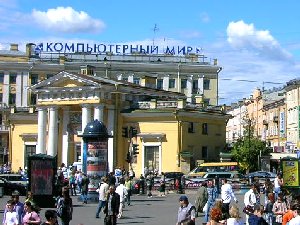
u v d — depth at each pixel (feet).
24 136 255.50
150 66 364.79
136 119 233.55
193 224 54.60
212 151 245.45
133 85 245.24
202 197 100.68
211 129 245.65
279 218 70.23
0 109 344.28
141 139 231.71
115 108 235.61
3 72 353.72
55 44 372.79
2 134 327.26
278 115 325.83
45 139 245.04
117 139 234.58
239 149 254.88
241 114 440.86
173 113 226.17
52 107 241.55
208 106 257.34
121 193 103.14
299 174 119.24
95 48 375.25
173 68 365.81
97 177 135.23
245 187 183.52
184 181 185.88
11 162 258.16
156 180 190.49
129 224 93.86
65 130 244.01
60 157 244.01
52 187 111.14
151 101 234.17
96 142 135.44
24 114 256.32
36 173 110.52
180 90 365.40
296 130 287.07
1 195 156.46
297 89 288.71
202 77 367.04
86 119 231.71
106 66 360.69
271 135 342.03
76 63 358.23
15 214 61.57
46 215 50.21
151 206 130.52
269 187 93.09
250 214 59.36
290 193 98.53
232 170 218.18
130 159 184.96
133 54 376.89
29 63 353.92
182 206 60.70
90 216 106.11
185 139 229.04
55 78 238.07
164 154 227.81
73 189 159.02
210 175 197.06
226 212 54.34
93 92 230.48
